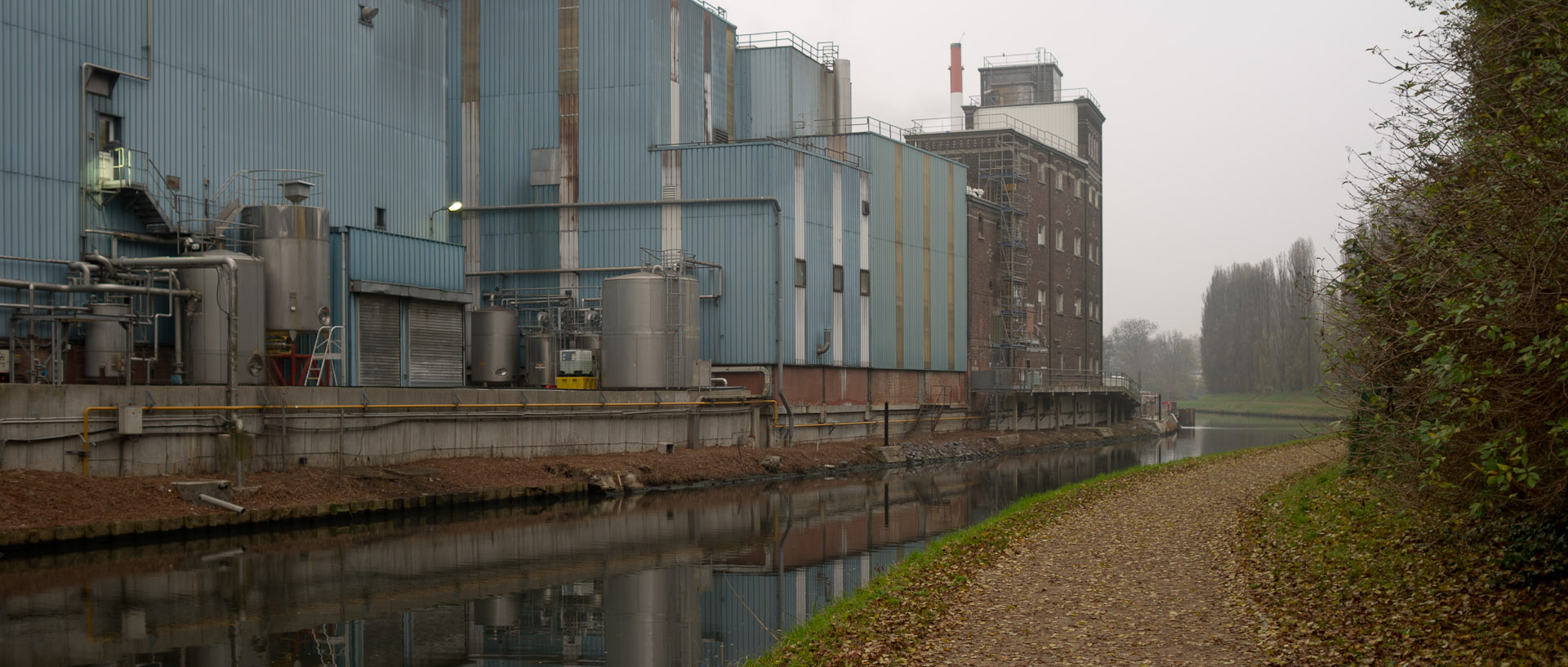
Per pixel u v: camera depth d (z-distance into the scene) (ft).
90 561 70.85
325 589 64.03
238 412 93.56
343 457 102.37
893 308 207.62
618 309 148.56
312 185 121.39
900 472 169.37
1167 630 44.14
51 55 99.25
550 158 176.04
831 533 92.63
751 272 171.53
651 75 173.27
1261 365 427.74
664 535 90.12
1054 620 47.29
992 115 312.29
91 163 102.58
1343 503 69.00
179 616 56.24
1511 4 36.35
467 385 152.56
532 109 177.17
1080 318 306.35
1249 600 48.93
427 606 60.49
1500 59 37.50
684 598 64.49
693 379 154.10
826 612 54.19
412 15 143.43
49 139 98.89
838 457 171.01
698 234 173.17
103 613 56.39
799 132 205.77
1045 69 323.37
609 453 135.54
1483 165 36.17
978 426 239.30
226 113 116.37
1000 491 134.62
